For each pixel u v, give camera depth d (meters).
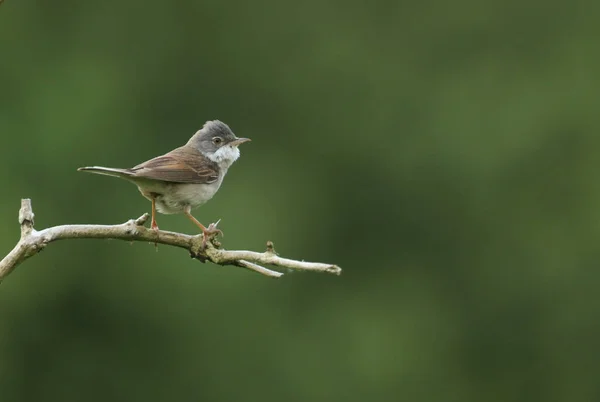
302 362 16.53
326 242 18.20
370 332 17.30
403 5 19.62
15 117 17.33
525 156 18.27
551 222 18.02
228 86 18.89
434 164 18.39
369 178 18.56
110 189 16.80
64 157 16.98
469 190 18.28
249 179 18.30
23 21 18.28
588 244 17.66
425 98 18.89
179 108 18.53
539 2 19.58
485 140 18.38
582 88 18.62
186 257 15.94
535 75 18.92
